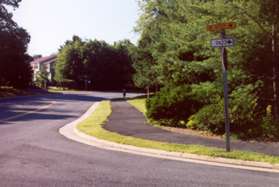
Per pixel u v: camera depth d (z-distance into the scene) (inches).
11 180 313.1
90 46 4165.8
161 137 538.9
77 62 4148.6
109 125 680.4
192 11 649.6
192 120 615.2
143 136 548.4
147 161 398.9
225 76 422.0
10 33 2620.6
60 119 903.1
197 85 671.8
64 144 510.3
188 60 799.7
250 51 569.3
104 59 4160.9
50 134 614.2
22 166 367.2
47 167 363.6
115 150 466.9
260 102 582.2
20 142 523.5
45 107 1413.6
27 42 2992.1
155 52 1235.2
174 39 724.7
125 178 323.0
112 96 2608.3
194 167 370.9
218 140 512.7
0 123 799.1
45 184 301.6
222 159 401.1
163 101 669.9
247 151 431.8
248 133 524.7
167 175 335.3
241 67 582.9
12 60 2849.4
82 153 443.2
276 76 573.3
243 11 562.6
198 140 513.0
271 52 567.8
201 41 605.9
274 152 428.8
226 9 564.7
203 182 311.3
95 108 1306.6
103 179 319.0
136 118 820.6
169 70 922.7
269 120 534.9
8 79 2997.0
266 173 348.2
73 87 4158.5
